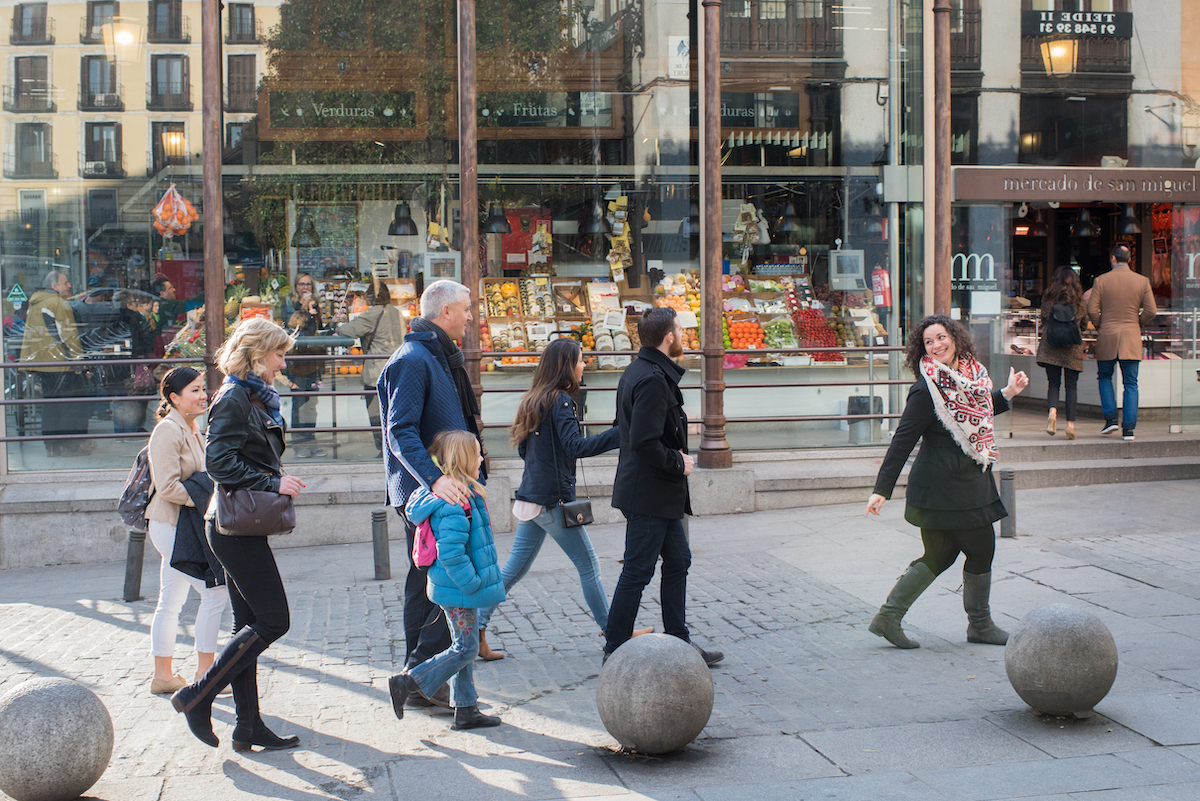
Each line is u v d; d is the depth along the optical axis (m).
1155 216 14.33
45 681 4.34
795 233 11.81
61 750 4.12
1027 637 4.89
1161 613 6.65
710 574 8.09
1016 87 12.10
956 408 5.75
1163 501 10.17
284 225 11.11
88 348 10.53
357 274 11.23
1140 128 12.34
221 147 10.92
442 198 11.45
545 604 7.39
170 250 10.74
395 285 11.30
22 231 10.52
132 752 4.80
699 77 11.33
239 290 10.97
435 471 4.78
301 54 11.15
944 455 5.88
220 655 4.70
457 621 4.84
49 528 9.48
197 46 10.77
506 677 5.80
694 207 11.73
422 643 5.25
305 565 8.97
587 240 11.70
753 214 11.77
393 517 9.90
